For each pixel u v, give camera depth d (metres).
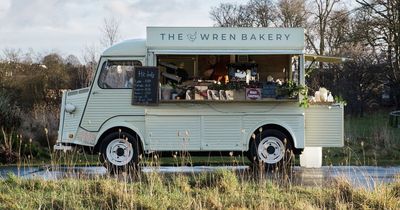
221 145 12.45
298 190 9.14
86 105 12.48
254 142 12.41
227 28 12.38
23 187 9.04
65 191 8.64
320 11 44.88
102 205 8.05
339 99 12.90
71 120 12.62
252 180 10.11
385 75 36.25
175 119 12.41
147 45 12.35
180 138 12.38
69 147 12.54
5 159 15.01
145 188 8.86
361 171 12.17
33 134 17.12
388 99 37.59
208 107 12.46
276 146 12.49
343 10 40.69
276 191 8.97
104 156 12.31
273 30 12.39
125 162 12.27
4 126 16.53
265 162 12.40
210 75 13.24
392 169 13.12
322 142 12.65
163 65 12.91
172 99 12.38
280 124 12.49
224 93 12.44
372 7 35.38
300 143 12.52
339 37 39.94
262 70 13.34
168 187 9.13
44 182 9.18
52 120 18.61
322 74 35.22
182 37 12.37
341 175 9.99
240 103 12.48
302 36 12.38
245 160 14.20
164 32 12.38
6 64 31.83
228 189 9.01
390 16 34.78
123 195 8.21
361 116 35.28
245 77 12.98
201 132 12.42
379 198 8.34
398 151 16.88
